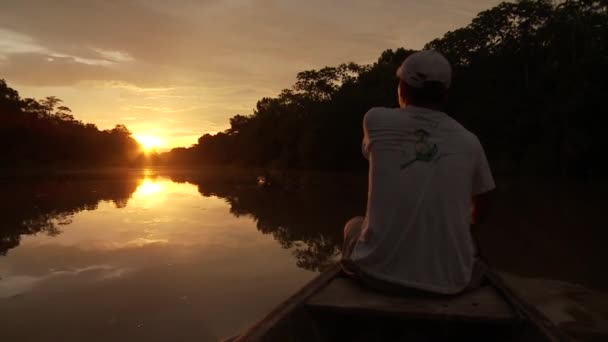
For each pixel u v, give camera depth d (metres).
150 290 5.43
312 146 43.34
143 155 124.62
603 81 22.95
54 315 4.64
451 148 2.06
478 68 30.36
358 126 37.88
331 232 9.27
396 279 2.03
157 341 3.93
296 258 6.96
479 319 1.85
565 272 5.56
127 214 13.17
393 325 2.09
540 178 24.86
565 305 4.26
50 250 7.96
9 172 60.16
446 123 2.12
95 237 9.23
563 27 25.83
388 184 2.06
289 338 1.88
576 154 22.94
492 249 7.05
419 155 2.05
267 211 13.30
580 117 23.64
